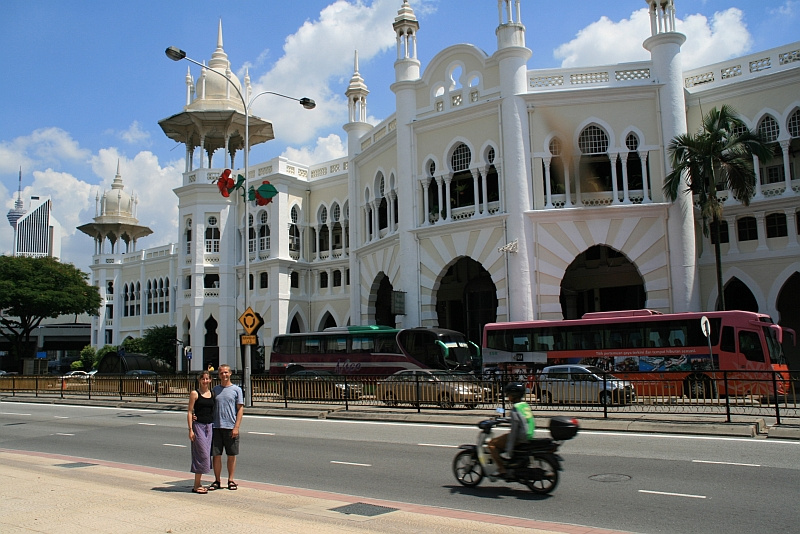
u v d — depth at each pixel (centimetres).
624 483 1124
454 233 3422
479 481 1136
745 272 3200
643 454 1388
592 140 3250
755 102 3259
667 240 3100
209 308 5000
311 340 3644
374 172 4109
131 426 2228
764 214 3188
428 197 3606
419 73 3775
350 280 4344
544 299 3156
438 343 3241
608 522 891
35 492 1066
